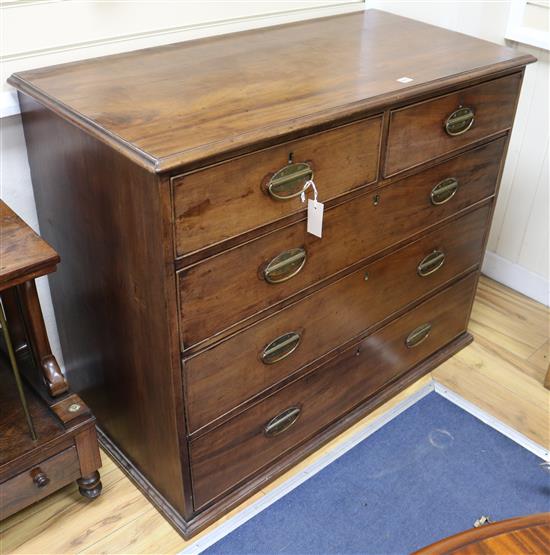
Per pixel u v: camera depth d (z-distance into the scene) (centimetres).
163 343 114
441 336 183
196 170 100
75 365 157
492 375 181
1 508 125
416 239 153
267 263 120
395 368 171
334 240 131
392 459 156
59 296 150
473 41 157
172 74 129
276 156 110
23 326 138
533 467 154
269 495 146
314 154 116
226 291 116
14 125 135
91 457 135
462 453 158
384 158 131
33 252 110
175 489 134
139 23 143
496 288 217
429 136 138
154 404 127
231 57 140
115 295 124
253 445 141
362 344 154
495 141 158
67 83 124
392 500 146
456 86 136
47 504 144
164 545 136
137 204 104
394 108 126
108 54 141
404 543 137
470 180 158
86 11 133
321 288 134
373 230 139
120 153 101
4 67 128
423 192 146
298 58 141
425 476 152
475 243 174
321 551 135
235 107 114
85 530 138
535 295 211
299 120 110
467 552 84
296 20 170
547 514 90
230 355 123
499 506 145
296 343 135
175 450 126
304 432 153
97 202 116
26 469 125
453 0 189
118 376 138
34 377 137
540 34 176
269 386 135
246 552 135
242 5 157
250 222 112
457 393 175
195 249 107
